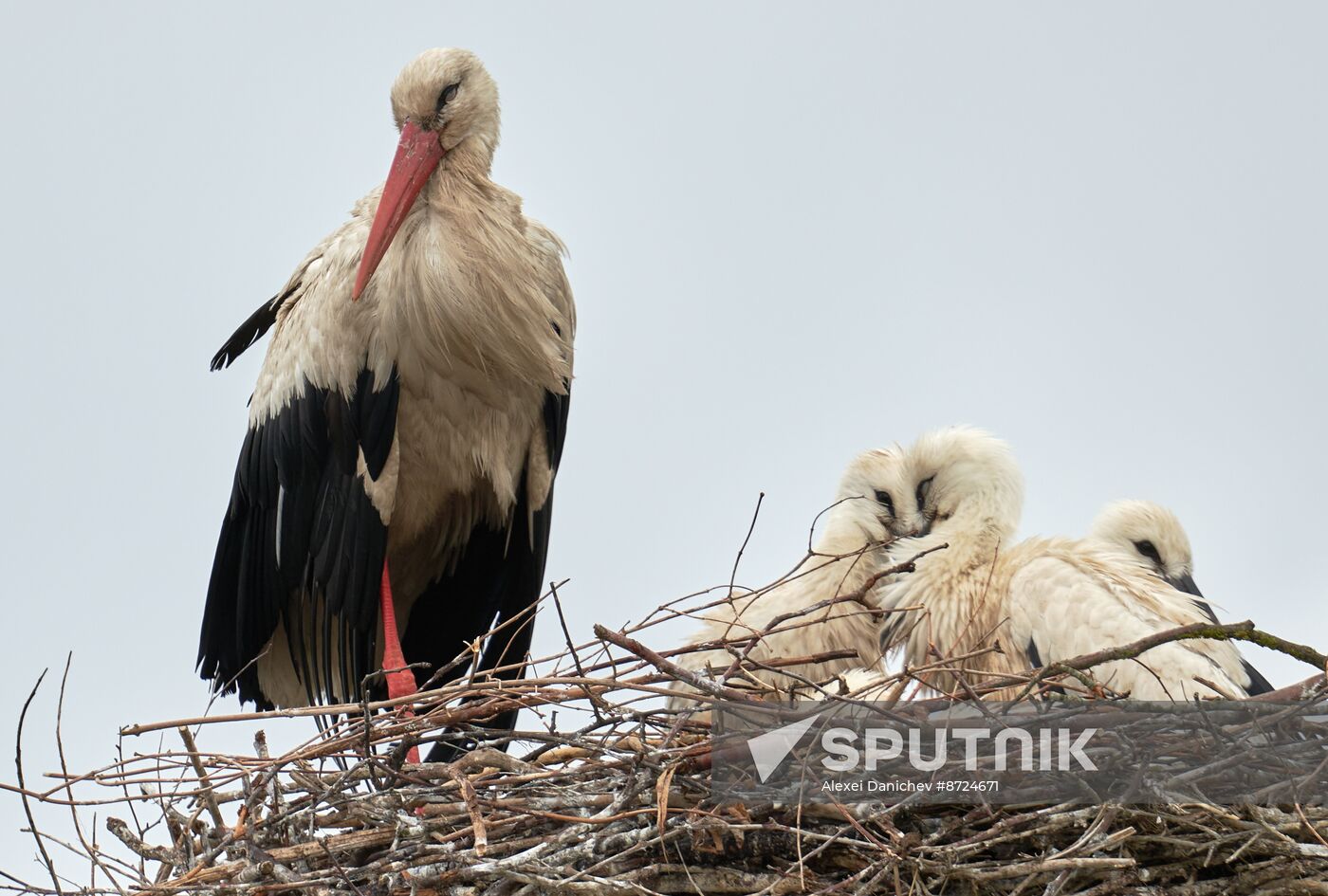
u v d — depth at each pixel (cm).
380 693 1338
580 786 1038
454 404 1316
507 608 1402
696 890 989
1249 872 980
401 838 1009
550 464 1380
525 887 984
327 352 1320
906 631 1377
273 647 1444
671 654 1048
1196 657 1197
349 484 1316
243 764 1038
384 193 1295
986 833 959
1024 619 1259
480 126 1327
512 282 1277
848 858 992
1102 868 953
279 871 1002
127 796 1036
